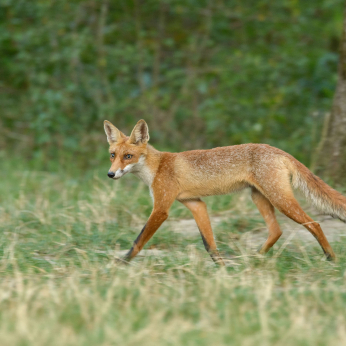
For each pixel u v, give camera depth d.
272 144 17.14
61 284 7.71
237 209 12.23
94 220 11.68
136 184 15.27
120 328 6.21
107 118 19.33
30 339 5.77
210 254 9.41
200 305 6.97
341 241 9.88
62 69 19.50
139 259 9.55
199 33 21.27
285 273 8.46
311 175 9.28
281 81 19.42
